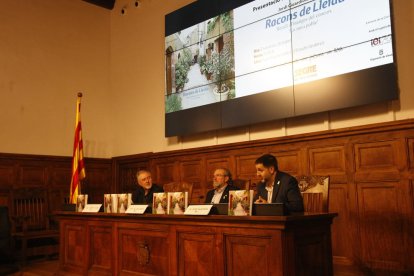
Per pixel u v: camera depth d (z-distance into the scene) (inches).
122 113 300.5
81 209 157.5
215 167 227.1
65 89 284.5
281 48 198.1
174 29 257.4
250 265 99.0
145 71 285.3
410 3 163.6
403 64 163.6
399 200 156.0
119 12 313.0
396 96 158.4
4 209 194.5
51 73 278.1
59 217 166.6
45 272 186.4
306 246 101.4
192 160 240.5
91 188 289.0
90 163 291.0
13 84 258.4
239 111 214.2
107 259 141.9
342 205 172.1
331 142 177.9
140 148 283.3
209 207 110.7
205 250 109.8
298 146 189.5
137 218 130.3
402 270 153.0
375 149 164.2
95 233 148.7
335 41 177.6
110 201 146.7
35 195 242.2
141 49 290.7
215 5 233.5
